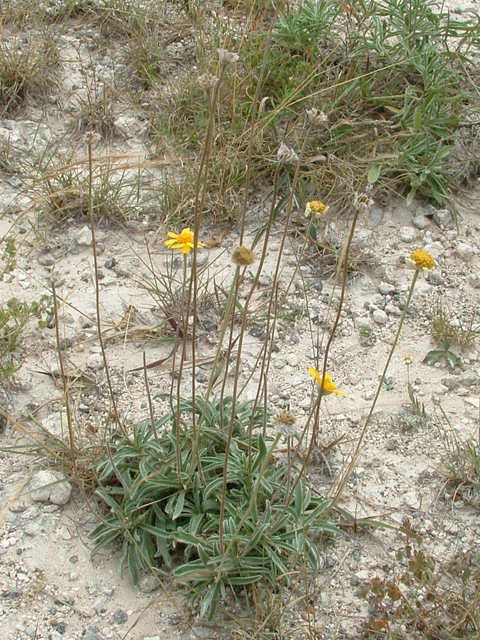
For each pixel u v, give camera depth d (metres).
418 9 1.33
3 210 1.16
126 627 0.72
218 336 1.01
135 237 1.15
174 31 1.44
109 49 1.43
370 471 0.86
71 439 0.76
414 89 1.24
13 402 0.91
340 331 1.03
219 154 1.18
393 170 1.19
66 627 0.72
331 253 1.11
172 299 1.02
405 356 0.99
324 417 0.92
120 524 0.77
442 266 1.12
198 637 0.71
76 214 1.16
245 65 1.29
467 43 1.40
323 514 0.78
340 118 1.23
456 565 0.75
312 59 1.28
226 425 0.85
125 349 0.97
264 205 1.18
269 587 0.74
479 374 0.98
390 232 1.16
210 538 0.74
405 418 0.91
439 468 0.86
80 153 1.26
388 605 0.74
